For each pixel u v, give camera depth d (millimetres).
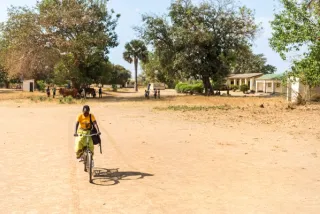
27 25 45969
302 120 22703
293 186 8328
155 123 20781
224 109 31016
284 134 17047
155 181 8539
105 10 50781
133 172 9391
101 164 10289
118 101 43156
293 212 6609
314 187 8273
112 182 8391
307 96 36188
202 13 51938
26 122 20766
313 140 15352
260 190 7961
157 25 53438
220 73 53812
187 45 52094
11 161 10516
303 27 18391
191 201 7117
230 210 6648
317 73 18875
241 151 12648
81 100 43000
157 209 6621
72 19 46062
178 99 46188
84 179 8609
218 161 10906
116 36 53469
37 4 47656
